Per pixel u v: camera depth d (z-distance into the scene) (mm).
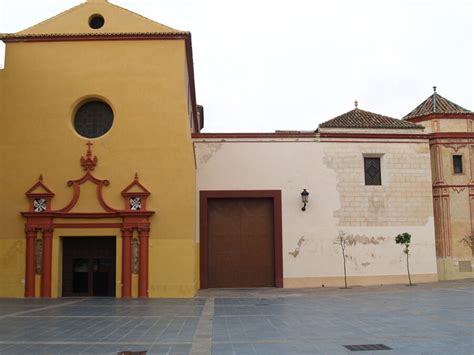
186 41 19141
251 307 14555
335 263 22188
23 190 18109
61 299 17031
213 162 22422
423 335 9461
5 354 7969
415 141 23328
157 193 18062
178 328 10594
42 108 18516
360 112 25750
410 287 20469
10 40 18844
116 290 17609
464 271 23609
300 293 19250
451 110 26531
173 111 18500
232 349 8305
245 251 22375
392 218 22734
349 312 13094
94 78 18688
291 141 22781
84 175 18109
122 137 18344
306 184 22562
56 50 18812
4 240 17859
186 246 17797
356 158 22906
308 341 8969
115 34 18734
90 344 8797
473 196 24109
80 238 18453
